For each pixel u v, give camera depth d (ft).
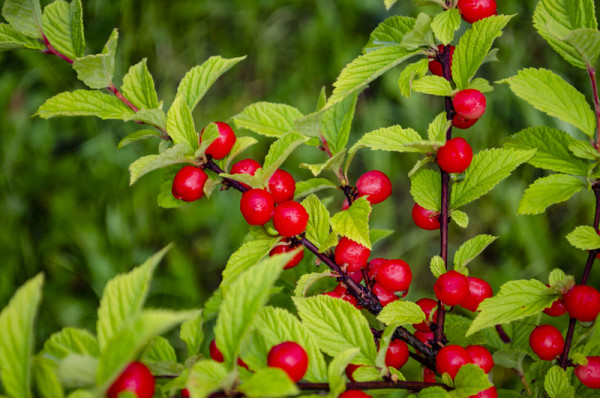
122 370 1.25
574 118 1.48
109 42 1.51
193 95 1.57
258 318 1.38
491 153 1.54
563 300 1.49
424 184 1.58
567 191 1.50
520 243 2.73
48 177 2.83
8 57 3.14
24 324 1.26
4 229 2.69
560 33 1.49
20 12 1.52
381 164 2.89
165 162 1.49
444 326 1.59
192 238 2.82
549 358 1.52
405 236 2.82
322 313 1.44
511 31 3.10
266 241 1.51
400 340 1.53
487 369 1.50
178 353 2.28
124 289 1.30
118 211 2.73
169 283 2.58
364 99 3.11
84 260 2.66
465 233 2.82
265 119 1.60
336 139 1.58
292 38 3.34
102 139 2.90
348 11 3.31
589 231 1.50
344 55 3.18
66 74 3.08
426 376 1.59
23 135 2.93
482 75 3.07
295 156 2.90
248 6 3.39
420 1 1.54
